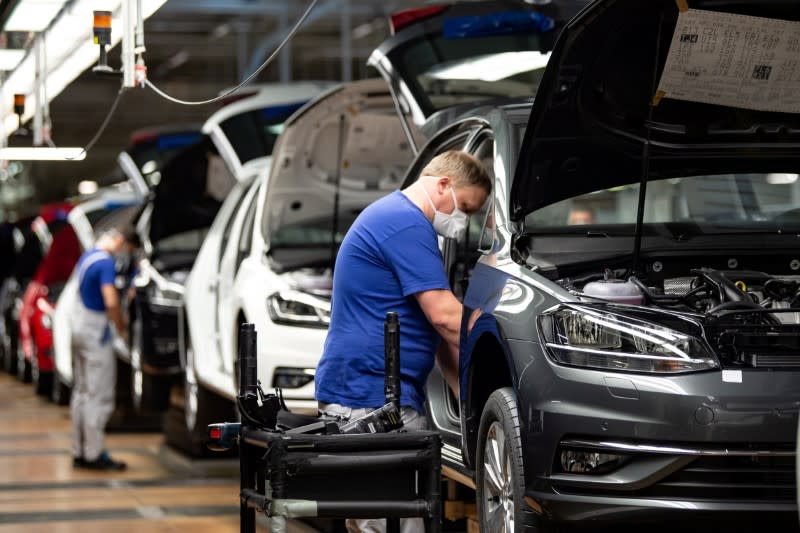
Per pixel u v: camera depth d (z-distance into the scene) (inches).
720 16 267.7
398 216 262.7
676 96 285.0
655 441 248.7
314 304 453.7
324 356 267.7
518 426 268.7
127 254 704.4
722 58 276.8
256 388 232.4
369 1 1155.9
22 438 731.4
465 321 297.4
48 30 477.4
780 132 298.0
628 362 252.7
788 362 251.4
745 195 326.0
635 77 280.8
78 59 522.6
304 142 476.1
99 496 513.0
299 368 452.4
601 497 251.9
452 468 318.7
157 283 639.1
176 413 643.5
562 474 257.0
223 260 539.2
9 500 503.8
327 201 496.4
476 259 345.7
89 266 594.2
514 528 268.2
